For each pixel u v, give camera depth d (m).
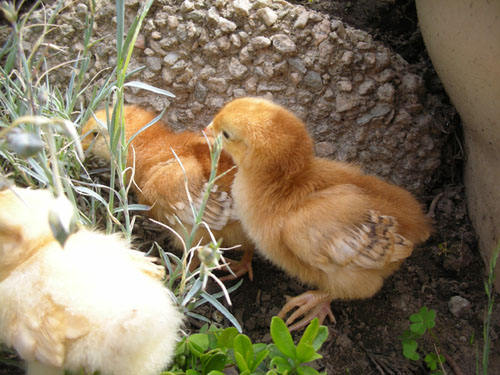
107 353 0.15
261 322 0.22
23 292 0.15
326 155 0.26
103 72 0.27
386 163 0.26
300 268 0.21
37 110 0.18
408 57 0.29
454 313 0.23
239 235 0.23
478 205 0.24
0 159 0.22
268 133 0.19
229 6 0.26
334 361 0.21
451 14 0.20
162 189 0.21
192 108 0.26
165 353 0.16
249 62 0.26
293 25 0.26
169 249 0.24
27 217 0.15
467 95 0.21
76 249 0.16
